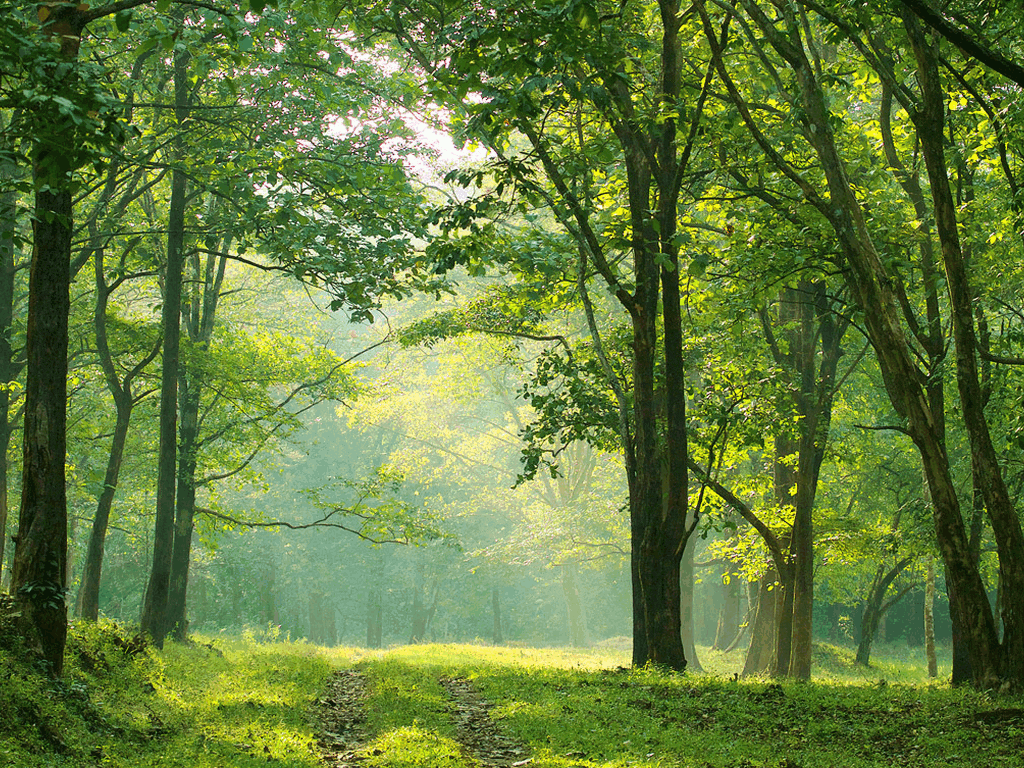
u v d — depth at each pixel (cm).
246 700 1110
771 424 1931
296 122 1678
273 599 5719
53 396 984
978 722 1081
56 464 980
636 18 1516
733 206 1727
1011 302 1731
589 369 1894
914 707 1207
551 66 1103
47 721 773
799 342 2216
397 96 1719
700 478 1856
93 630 1309
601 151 1419
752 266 1609
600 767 796
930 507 1995
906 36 1456
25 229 1945
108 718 878
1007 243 1650
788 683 1612
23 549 963
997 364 1616
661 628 1586
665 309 1561
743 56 1645
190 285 2500
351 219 1666
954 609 1702
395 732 936
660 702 1202
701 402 1912
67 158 822
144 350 2330
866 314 1327
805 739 995
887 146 1702
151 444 2817
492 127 1301
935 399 1636
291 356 2527
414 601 5884
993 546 2700
